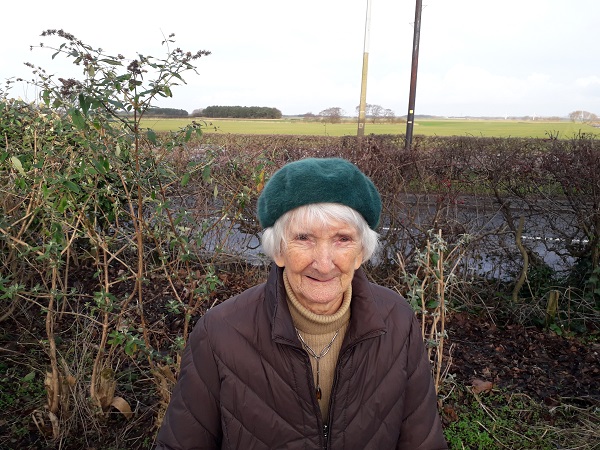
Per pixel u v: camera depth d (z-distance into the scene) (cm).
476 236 460
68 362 337
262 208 148
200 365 147
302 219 139
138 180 253
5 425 300
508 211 479
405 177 495
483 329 446
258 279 500
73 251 460
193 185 434
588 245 475
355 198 140
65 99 247
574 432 304
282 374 141
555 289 484
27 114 364
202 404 147
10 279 379
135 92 224
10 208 363
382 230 489
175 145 284
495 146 568
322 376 150
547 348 418
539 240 491
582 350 415
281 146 610
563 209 482
